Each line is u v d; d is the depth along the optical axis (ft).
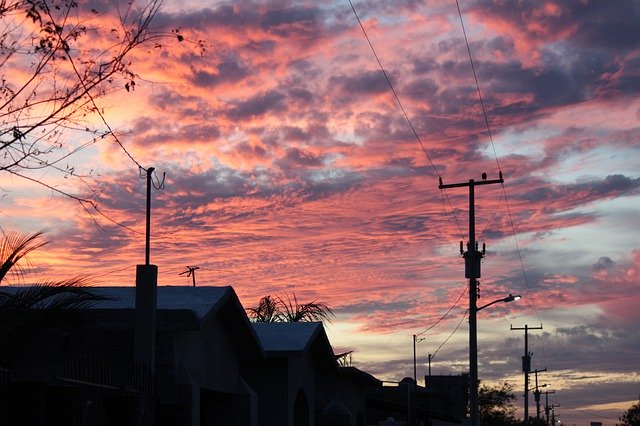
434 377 307.17
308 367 102.06
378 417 215.31
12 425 36.17
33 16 35.63
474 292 129.49
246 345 79.41
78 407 40.16
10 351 40.14
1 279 37.83
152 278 57.52
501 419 401.29
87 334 58.49
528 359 261.24
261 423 90.74
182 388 59.47
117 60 36.96
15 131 35.88
